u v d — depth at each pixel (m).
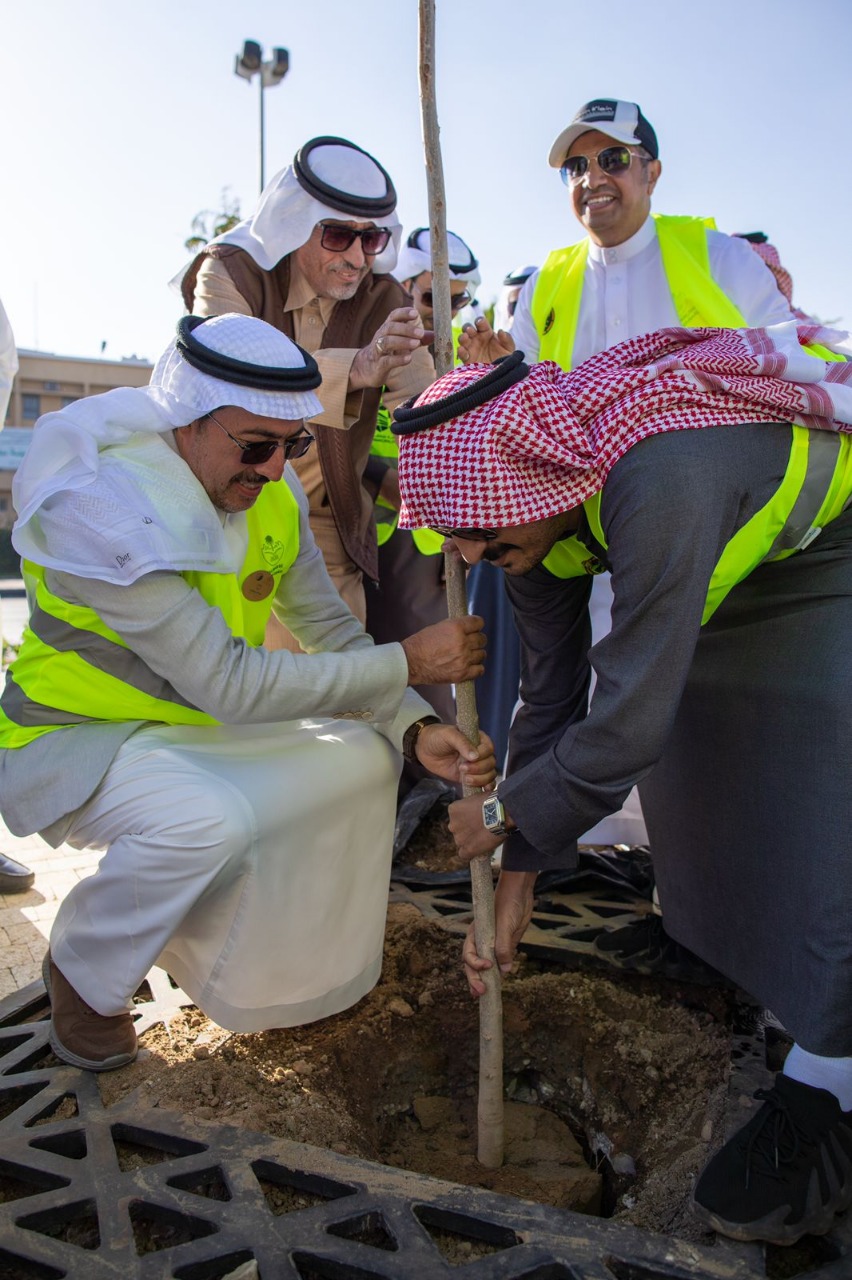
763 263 3.62
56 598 2.38
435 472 1.96
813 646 2.17
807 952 2.12
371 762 2.54
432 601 4.04
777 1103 2.06
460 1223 2.00
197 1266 1.85
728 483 1.92
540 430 1.91
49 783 2.38
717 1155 2.08
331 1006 2.59
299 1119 2.30
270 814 2.30
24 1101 2.38
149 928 2.27
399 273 4.58
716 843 2.42
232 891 2.33
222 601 2.43
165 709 2.46
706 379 1.95
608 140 3.41
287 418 2.28
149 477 2.30
